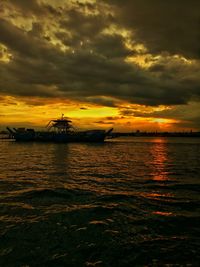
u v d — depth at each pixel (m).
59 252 7.35
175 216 10.60
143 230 9.05
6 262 6.77
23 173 23.47
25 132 121.06
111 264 6.70
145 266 6.60
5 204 12.26
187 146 93.69
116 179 20.39
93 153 55.09
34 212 11.03
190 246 7.76
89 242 8.02
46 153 54.38
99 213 10.98
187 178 21.03
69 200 13.30
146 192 15.41
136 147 85.19
